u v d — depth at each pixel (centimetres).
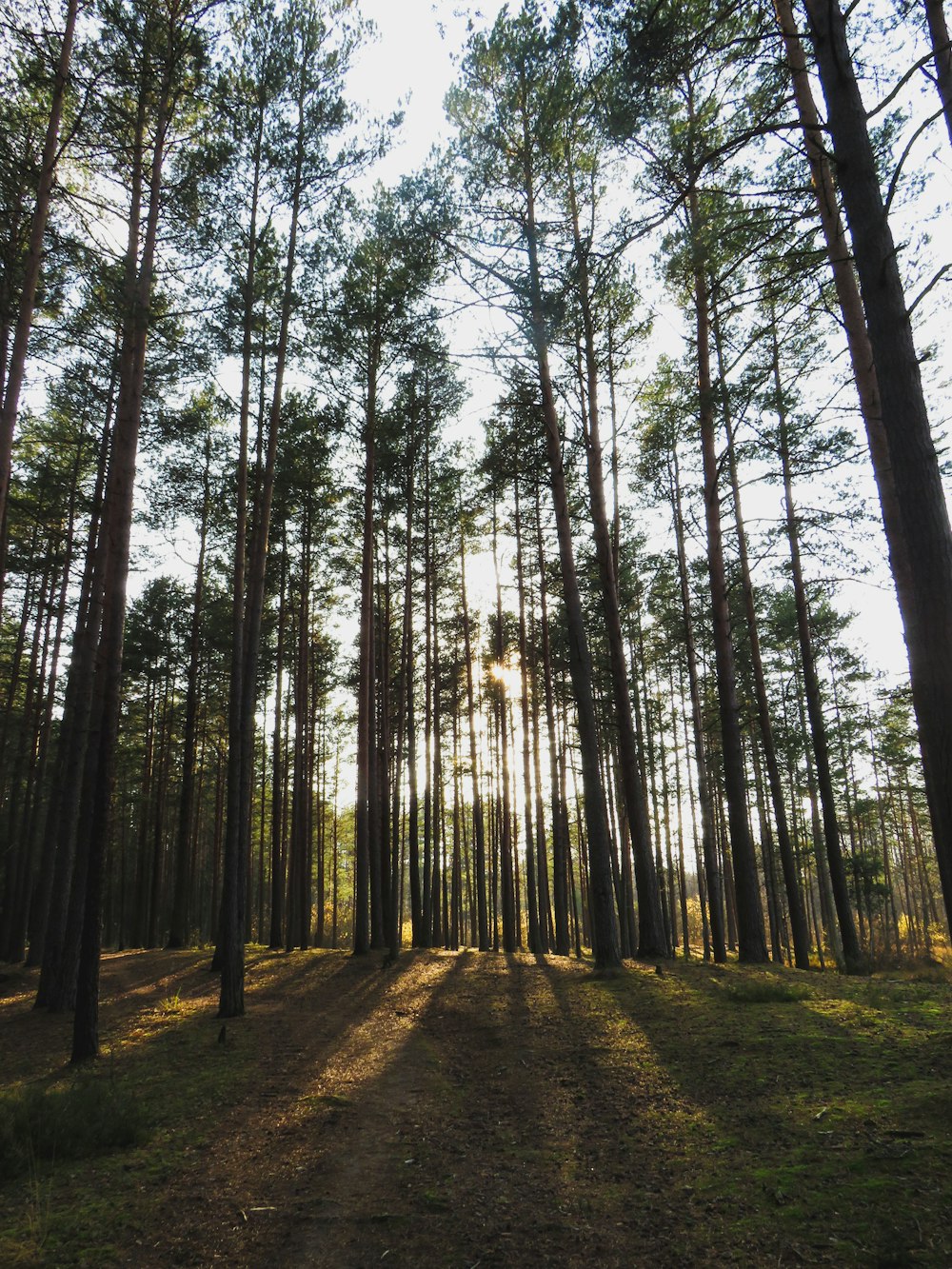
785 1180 426
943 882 470
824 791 1705
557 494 1427
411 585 2370
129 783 3488
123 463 1063
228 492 2003
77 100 1084
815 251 714
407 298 1440
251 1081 799
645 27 613
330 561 2433
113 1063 891
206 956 2156
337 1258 413
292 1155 575
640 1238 398
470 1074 791
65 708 2086
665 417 1567
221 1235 445
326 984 1516
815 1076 601
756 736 2816
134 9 1041
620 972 1254
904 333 512
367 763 1967
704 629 2319
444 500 2336
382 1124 641
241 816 1260
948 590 478
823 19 550
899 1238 347
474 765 2606
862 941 3703
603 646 2744
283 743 3359
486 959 1870
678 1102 599
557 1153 538
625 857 3005
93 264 1151
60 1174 547
